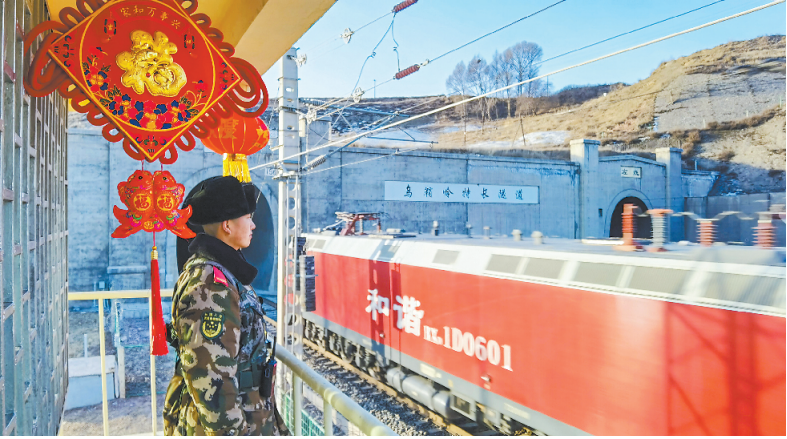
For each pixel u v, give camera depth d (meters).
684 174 50.16
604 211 31.36
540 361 6.16
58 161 3.59
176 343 1.71
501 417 7.07
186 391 1.52
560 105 73.31
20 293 1.93
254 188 1.68
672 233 33.94
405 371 9.81
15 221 1.94
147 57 1.89
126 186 1.82
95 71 1.81
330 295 13.10
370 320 10.85
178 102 1.96
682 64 68.81
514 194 27.42
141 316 17.94
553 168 28.89
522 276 6.63
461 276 7.89
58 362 3.40
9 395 1.74
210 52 2.01
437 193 24.80
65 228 4.11
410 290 9.30
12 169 1.79
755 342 3.91
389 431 1.13
